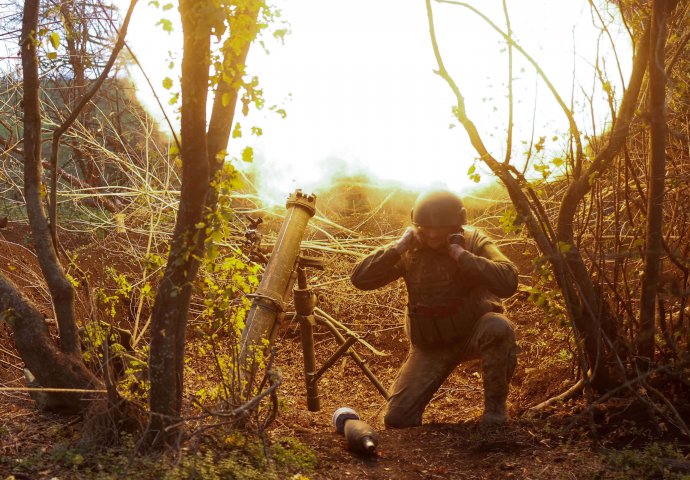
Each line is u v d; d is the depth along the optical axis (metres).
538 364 5.75
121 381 4.21
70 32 4.53
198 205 3.65
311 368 5.36
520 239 7.28
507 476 4.03
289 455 4.07
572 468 4.04
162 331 3.75
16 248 6.79
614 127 4.52
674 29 4.50
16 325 4.20
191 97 3.46
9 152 7.23
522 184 4.54
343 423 4.66
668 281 4.45
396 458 4.36
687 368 4.37
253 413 4.11
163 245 7.62
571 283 4.58
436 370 5.18
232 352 4.21
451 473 4.13
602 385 4.72
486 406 4.82
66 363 4.23
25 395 4.73
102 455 3.79
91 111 8.59
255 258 5.26
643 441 4.27
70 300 4.31
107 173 8.80
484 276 4.77
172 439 3.86
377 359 6.69
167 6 3.46
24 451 3.91
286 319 7.21
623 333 4.61
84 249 7.41
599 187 4.78
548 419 4.66
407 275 5.16
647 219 4.42
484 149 4.46
